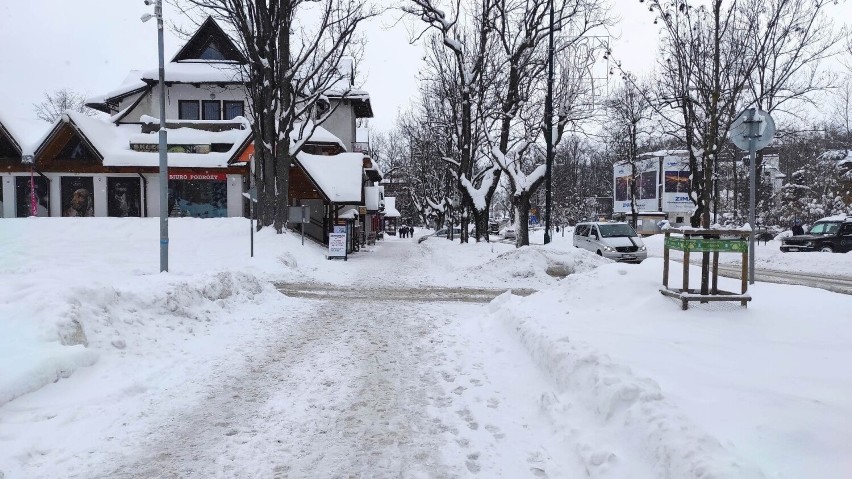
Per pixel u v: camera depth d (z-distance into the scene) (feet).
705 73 69.31
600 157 289.12
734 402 14.01
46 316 21.98
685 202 218.79
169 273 39.91
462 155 93.25
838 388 14.79
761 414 13.10
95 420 16.92
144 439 15.57
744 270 24.13
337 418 17.24
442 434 15.87
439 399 18.97
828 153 141.08
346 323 33.14
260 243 74.90
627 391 14.53
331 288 50.16
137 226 84.79
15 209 102.89
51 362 19.65
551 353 19.70
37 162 100.07
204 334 28.89
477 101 86.94
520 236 76.74
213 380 21.30
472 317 35.04
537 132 77.36
